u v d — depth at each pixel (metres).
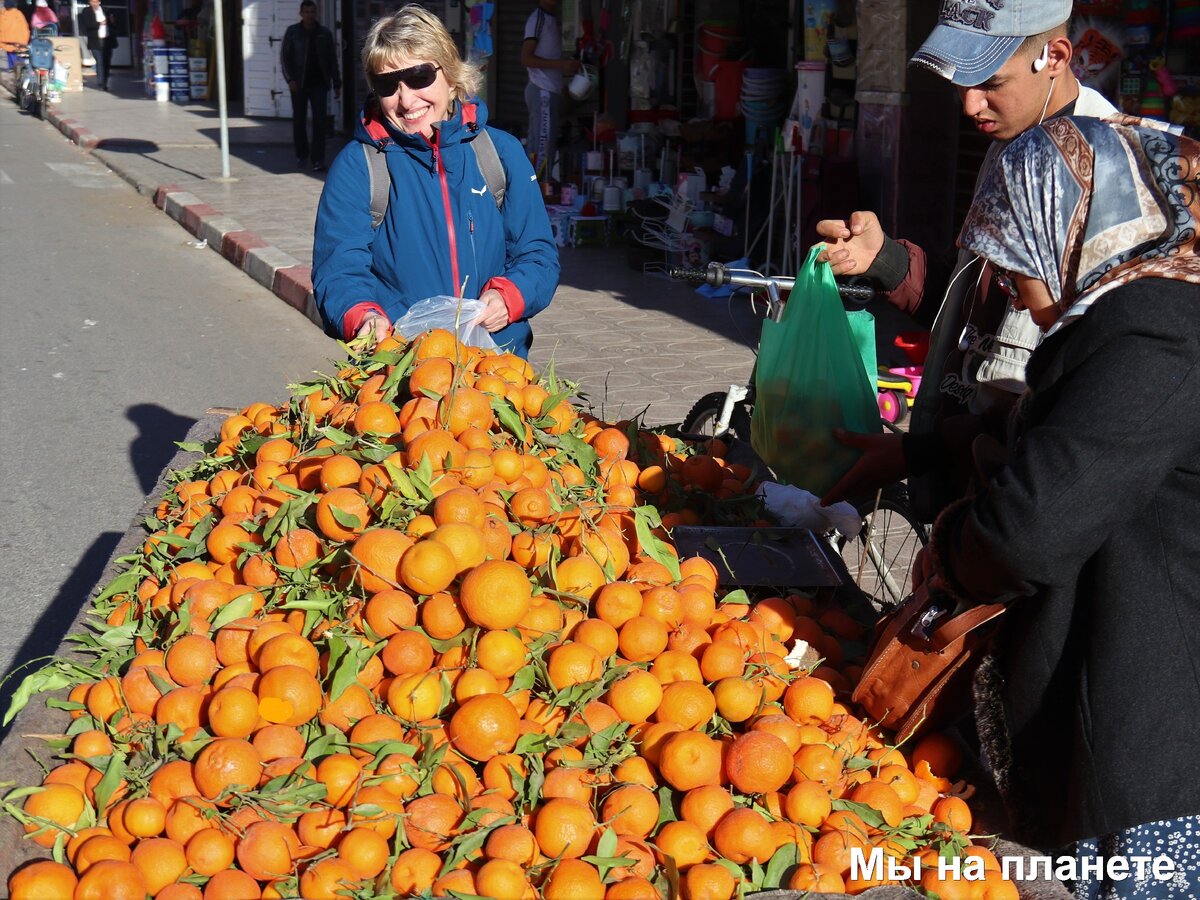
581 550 2.46
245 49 25.09
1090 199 1.94
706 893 1.89
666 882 1.91
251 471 2.89
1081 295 1.93
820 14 10.28
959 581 2.11
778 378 3.38
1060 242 1.97
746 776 2.08
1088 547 1.91
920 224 9.99
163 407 7.48
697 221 10.77
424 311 3.61
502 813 1.96
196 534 2.71
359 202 3.87
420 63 3.67
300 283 10.08
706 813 2.02
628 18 13.36
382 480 2.46
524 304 3.85
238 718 2.05
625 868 1.90
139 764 2.06
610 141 13.53
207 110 26.52
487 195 3.93
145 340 9.03
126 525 5.71
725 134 11.48
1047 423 1.92
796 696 2.34
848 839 2.01
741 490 3.50
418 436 2.62
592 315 9.73
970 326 3.09
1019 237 2.01
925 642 2.27
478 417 2.73
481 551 2.28
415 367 2.92
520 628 2.25
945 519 2.15
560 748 2.11
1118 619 1.96
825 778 2.15
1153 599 1.94
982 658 2.21
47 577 5.16
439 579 2.19
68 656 2.47
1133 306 1.85
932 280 3.34
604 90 13.80
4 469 6.37
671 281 11.05
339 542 2.41
